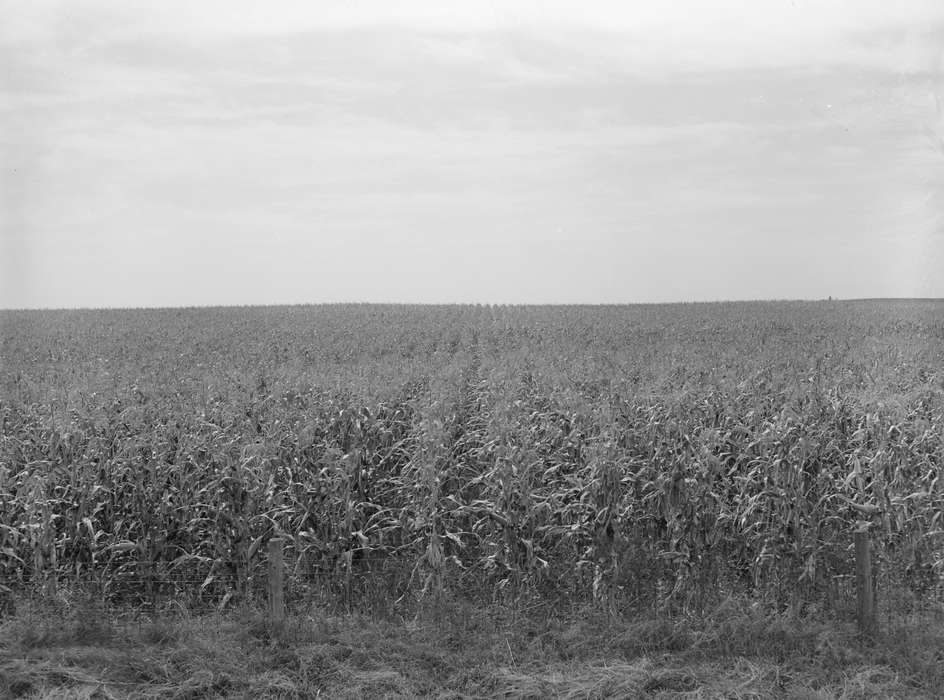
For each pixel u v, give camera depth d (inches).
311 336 1369.3
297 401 478.6
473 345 1197.7
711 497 366.3
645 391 451.8
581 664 302.2
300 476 387.9
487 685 290.0
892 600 350.0
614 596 341.1
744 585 361.7
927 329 1531.7
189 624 326.3
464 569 363.3
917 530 377.7
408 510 370.6
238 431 431.5
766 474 372.5
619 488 361.1
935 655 307.7
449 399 482.9
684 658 306.0
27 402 509.0
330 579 352.8
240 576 353.1
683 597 347.9
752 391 488.1
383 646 310.8
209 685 285.6
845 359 807.7
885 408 447.2
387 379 528.4
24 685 284.2
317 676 294.0
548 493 384.5
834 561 362.0
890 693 283.4
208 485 371.6
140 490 372.2
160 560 364.5
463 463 409.4
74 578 355.9
